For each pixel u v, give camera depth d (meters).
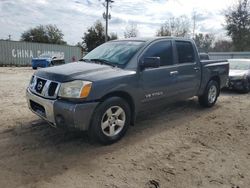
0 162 3.87
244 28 42.84
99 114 4.32
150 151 4.39
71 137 4.83
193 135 5.18
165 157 4.18
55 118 4.23
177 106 7.44
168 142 4.79
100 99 4.33
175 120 6.13
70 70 4.50
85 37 58.31
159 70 5.34
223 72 7.62
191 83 6.31
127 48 5.28
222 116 6.57
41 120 5.75
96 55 5.55
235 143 4.82
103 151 4.33
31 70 23.06
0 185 3.31
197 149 4.51
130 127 5.54
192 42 6.49
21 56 31.69
